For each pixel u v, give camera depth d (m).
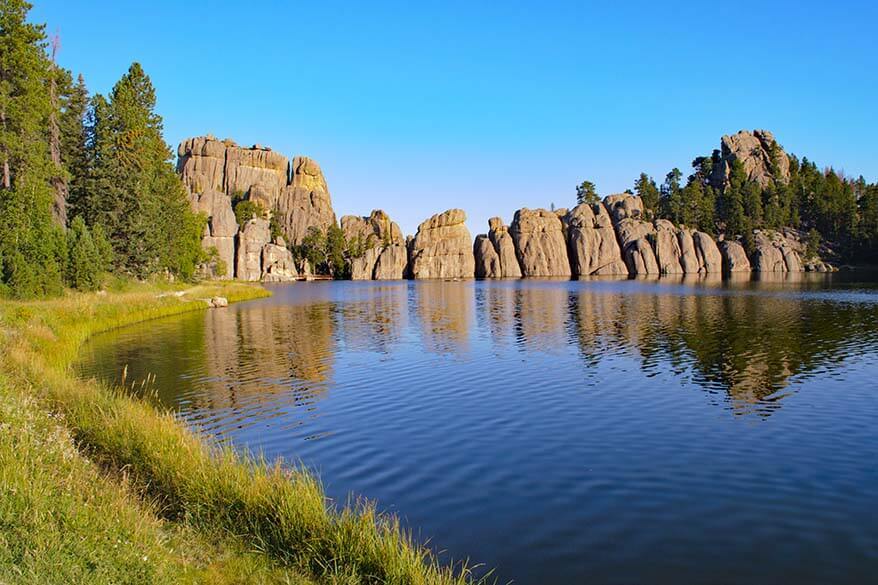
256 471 14.02
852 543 13.86
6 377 20.02
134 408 19.52
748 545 13.80
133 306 61.09
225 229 172.25
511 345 44.22
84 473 12.95
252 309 76.81
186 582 9.80
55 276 54.72
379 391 29.55
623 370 34.09
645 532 14.45
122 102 85.25
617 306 74.81
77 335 44.00
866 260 183.50
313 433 22.62
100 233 68.94
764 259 186.00
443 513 15.52
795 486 17.28
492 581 12.18
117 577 9.20
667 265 193.75
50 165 60.66
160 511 12.77
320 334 51.12
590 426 23.39
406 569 10.71
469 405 26.78
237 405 26.77
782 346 41.19
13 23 55.66
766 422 23.62
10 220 53.94
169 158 99.12
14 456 12.21
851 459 19.39
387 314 69.56
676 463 19.23
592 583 12.15
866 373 31.91
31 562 8.77
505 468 18.84
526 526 14.77
